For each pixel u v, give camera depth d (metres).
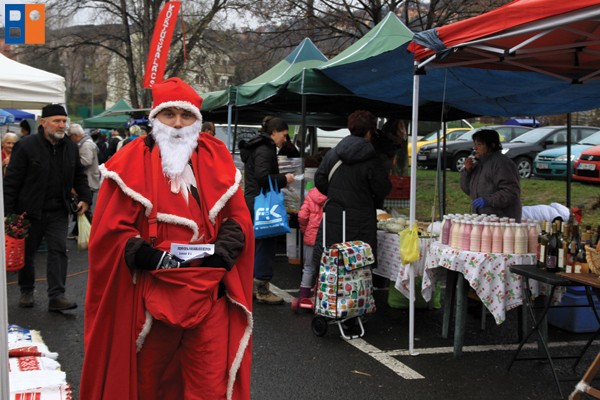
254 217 5.86
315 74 7.00
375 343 5.04
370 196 5.29
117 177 2.47
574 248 4.02
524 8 3.69
